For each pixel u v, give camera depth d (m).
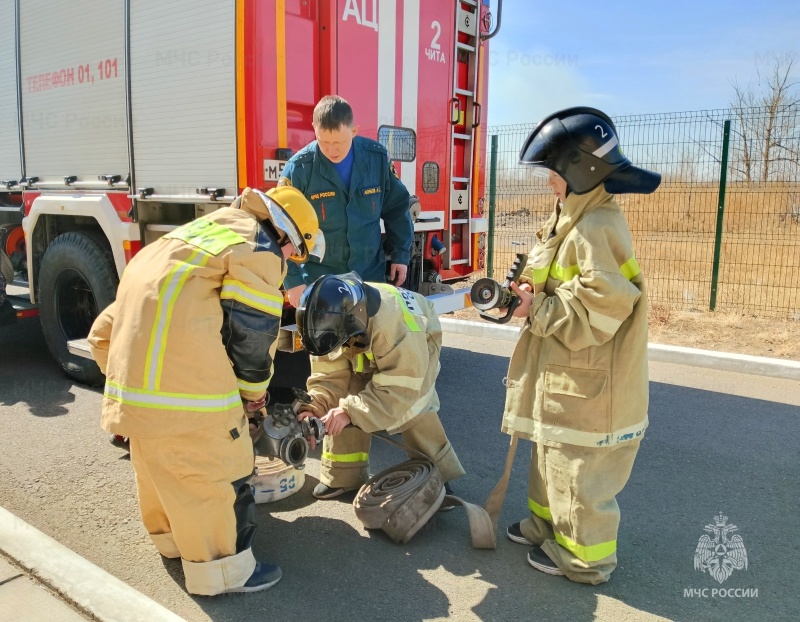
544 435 2.74
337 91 4.59
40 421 4.64
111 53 4.94
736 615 2.63
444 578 2.86
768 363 5.90
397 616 2.60
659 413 4.99
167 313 2.36
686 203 10.59
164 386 2.36
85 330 5.59
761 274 10.56
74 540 3.14
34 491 3.62
